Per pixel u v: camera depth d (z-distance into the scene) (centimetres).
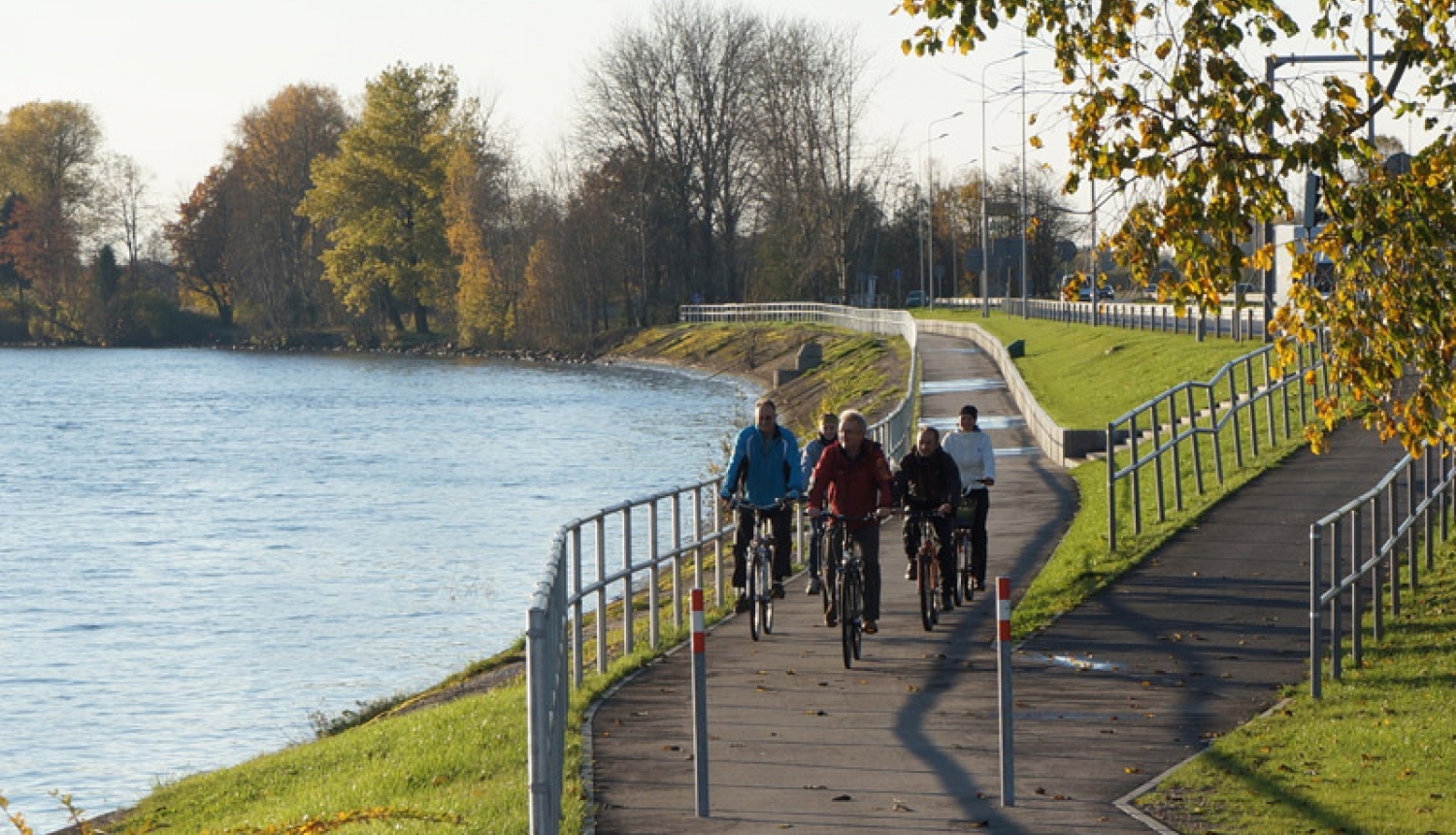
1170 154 2961
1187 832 2853
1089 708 3928
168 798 4312
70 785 5391
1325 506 6875
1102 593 5500
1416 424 3017
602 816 3022
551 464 16100
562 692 3419
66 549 11069
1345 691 4028
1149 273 3056
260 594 9044
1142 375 13162
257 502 13612
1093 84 2956
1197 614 5131
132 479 15662
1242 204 2933
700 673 3030
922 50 3022
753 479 5012
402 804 3294
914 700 4044
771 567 5072
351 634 7831
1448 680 4088
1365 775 3219
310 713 6138
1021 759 3422
